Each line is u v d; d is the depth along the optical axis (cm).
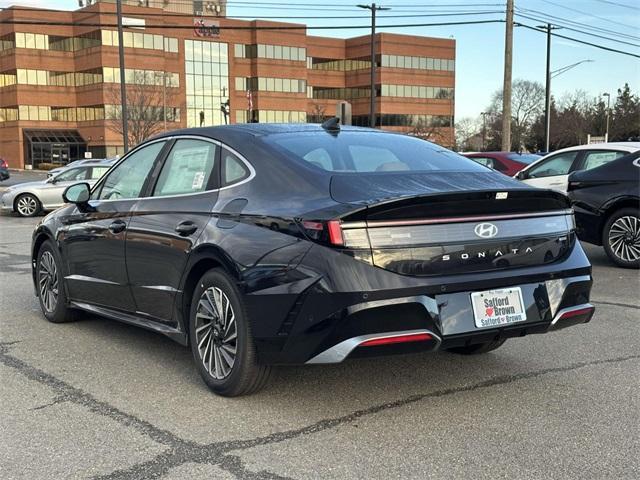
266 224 386
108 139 7344
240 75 8431
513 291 384
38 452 340
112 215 516
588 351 518
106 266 523
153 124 7294
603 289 762
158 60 7644
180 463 327
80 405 405
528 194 389
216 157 452
